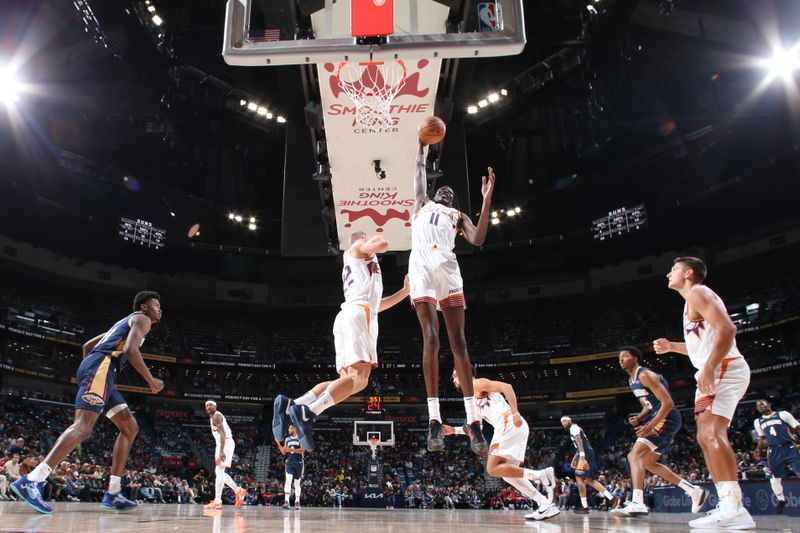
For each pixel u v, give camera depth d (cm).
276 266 4244
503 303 4200
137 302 609
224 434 1035
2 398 2936
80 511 570
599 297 4050
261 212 3862
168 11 2719
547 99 3025
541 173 3684
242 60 513
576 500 2359
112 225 3419
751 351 3359
